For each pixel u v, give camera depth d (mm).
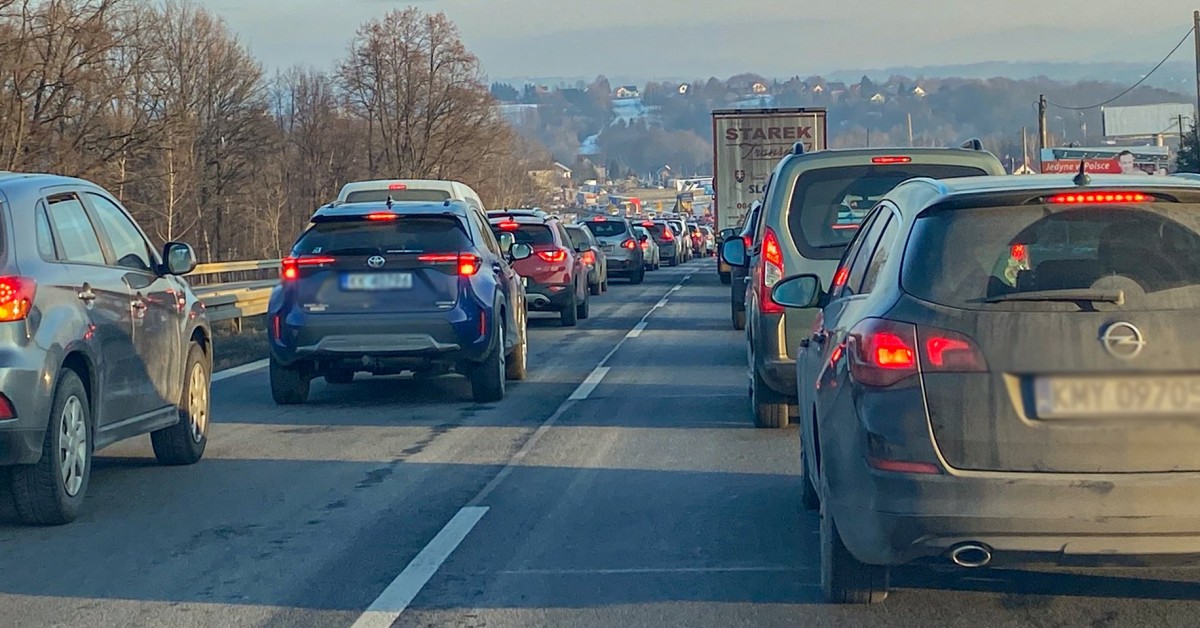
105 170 40906
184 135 44062
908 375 4703
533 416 11180
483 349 11500
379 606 5621
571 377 14031
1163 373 4531
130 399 7941
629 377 13930
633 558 6367
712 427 10391
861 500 4820
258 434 10406
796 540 6684
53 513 7043
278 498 7922
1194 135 49062
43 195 7375
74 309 7156
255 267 37344
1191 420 4516
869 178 9312
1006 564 4660
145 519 7359
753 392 10250
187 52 67250
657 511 7410
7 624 5426
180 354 8828
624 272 34719
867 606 5453
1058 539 4539
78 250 7578
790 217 9344
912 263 4938
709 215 106062
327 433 10422
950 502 4578
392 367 11484
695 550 6512
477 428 10562
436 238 11547
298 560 6418
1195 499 4469
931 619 5289
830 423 5152
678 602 5609
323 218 11469
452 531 6977
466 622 5383
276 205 76688
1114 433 4523
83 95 39531
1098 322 4578
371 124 78250
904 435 4672
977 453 4594
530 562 6320
